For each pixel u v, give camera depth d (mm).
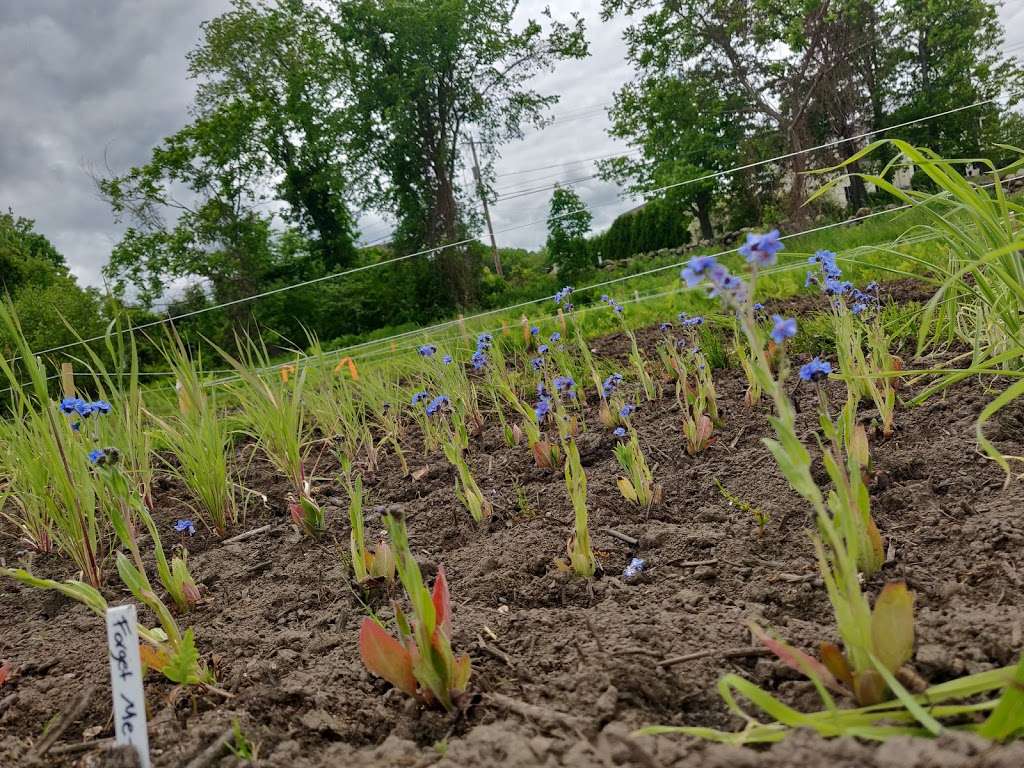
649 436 3129
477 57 27047
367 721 1422
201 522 3082
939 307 3354
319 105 29219
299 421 3789
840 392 3092
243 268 28547
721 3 23406
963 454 2211
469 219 28594
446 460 3439
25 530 2932
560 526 2357
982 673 1118
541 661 1537
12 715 1604
